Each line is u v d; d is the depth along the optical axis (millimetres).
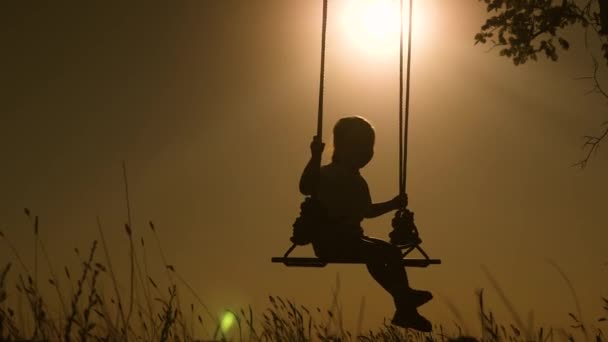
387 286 7742
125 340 5262
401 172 8484
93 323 5023
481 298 5230
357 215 8016
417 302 7664
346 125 8164
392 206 8430
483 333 5246
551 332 5285
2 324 4879
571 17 11844
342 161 8141
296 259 7734
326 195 7949
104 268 5059
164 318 5516
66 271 5117
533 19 12008
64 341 5004
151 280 5547
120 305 5316
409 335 6695
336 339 6180
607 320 5441
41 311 5039
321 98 7859
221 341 5855
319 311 6234
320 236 7688
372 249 7758
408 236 8289
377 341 6672
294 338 6152
